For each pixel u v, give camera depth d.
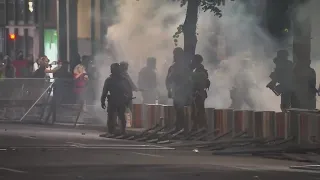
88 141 57.91
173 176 37.16
